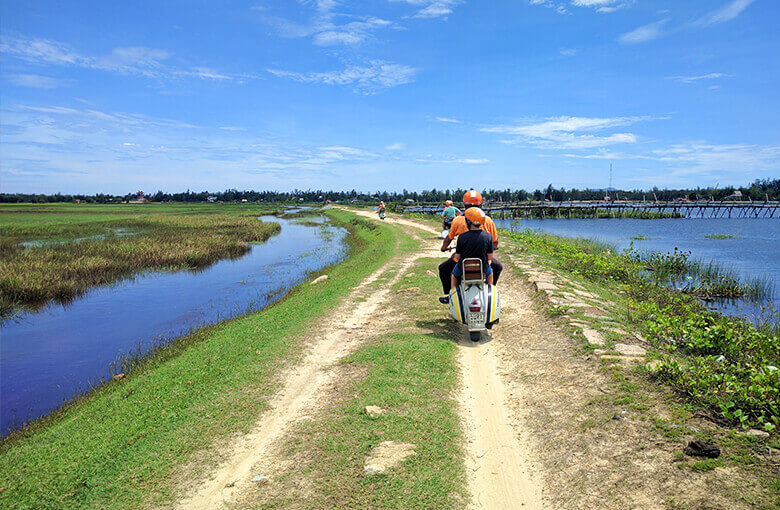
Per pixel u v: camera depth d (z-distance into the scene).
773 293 13.80
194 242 28.23
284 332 7.98
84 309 14.42
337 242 32.19
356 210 71.06
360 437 4.40
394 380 5.56
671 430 3.80
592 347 5.82
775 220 62.06
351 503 3.56
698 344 5.80
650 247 27.58
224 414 5.10
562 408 4.68
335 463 4.04
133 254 23.44
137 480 4.05
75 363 9.79
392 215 47.62
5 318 13.48
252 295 15.45
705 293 13.51
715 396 4.11
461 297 7.10
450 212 19.81
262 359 6.65
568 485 3.62
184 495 3.81
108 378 8.73
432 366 5.97
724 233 38.81
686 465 3.36
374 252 19.39
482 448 4.32
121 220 53.19
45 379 8.95
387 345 6.77
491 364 6.25
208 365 6.67
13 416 7.40
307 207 123.50
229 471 4.10
